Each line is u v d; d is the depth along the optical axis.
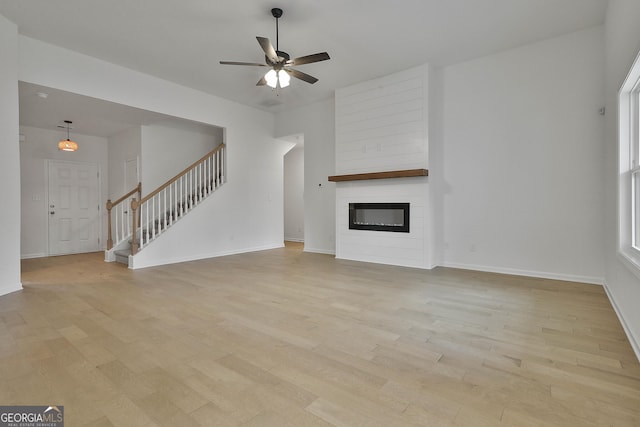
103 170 7.59
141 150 6.51
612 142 3.36
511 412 1.55
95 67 4.69
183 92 5.80
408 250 5.23
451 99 5.03
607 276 3.69
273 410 1.58
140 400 1.66
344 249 6.04
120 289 3.88
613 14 3.23
